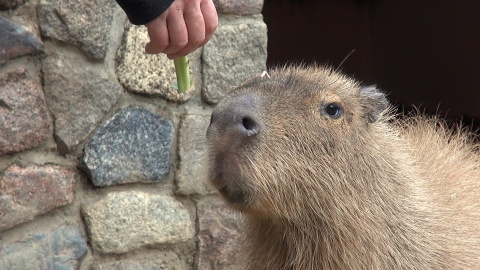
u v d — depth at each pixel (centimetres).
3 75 571
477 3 1266
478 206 598
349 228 490
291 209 477
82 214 625
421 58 1432
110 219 632
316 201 479
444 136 734
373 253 495
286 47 1562
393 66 1511
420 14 1421
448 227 535
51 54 591
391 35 1504
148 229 647
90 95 609
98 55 607
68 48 598
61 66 594
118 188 637
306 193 474
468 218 567
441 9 1365
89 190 628
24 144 586
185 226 661
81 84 604
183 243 665
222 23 653
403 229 508
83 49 602
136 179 639
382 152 509
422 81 1436
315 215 486
